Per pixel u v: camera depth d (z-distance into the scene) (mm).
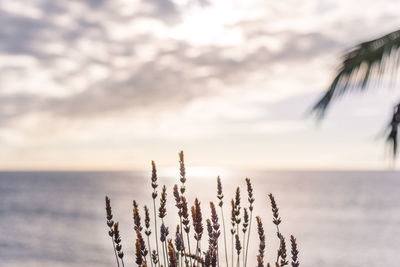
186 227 2492
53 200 139250
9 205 119188
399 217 89562
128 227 65250
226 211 56469
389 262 42438
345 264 41500
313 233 63281
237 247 2609
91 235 64188
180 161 2506
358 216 91625
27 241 58844
